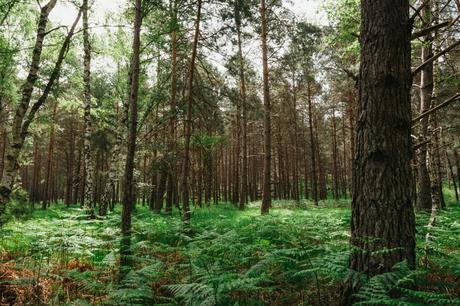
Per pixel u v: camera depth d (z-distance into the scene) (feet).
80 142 116.37
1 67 45.11
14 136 33.06
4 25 51.31
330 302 14.58
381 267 12.94
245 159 79.61
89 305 14.60
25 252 23.50
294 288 16.87
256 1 64.80
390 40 13.79
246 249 20.65
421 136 41.32
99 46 56.03
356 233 14.03
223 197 158.10
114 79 68.28
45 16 34.99
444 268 17.67
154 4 25.70
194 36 43.83
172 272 19.20
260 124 132.87
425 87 41.83
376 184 13.44
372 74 13.98
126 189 20.65
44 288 17.06
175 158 54.90
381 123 13.57
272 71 79.20
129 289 14.10
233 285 13.08
